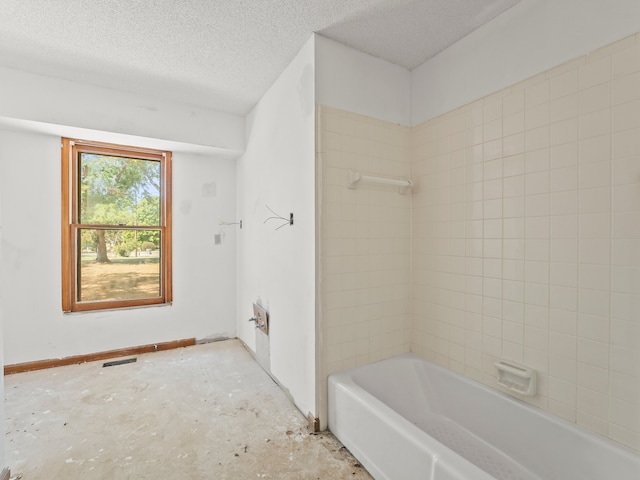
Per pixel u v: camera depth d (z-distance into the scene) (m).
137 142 2.80
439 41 1.91
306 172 1.93
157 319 3.07
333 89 1.90
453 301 1.94
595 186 1.32
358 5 1.61
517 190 1.60
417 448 1.25
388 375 2.02
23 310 2.54
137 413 1.98
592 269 1.33
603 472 1.27
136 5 1.62
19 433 1.76
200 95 2.68
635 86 1.21
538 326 1.52
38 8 1.64
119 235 2.94
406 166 2.21
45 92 2.33
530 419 1.51
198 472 1.50
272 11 1.66
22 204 2.53
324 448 1.68
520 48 1.58
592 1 1.32
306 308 1.94
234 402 2.13
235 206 3.44
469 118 1.83
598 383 1.32
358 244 1.99
